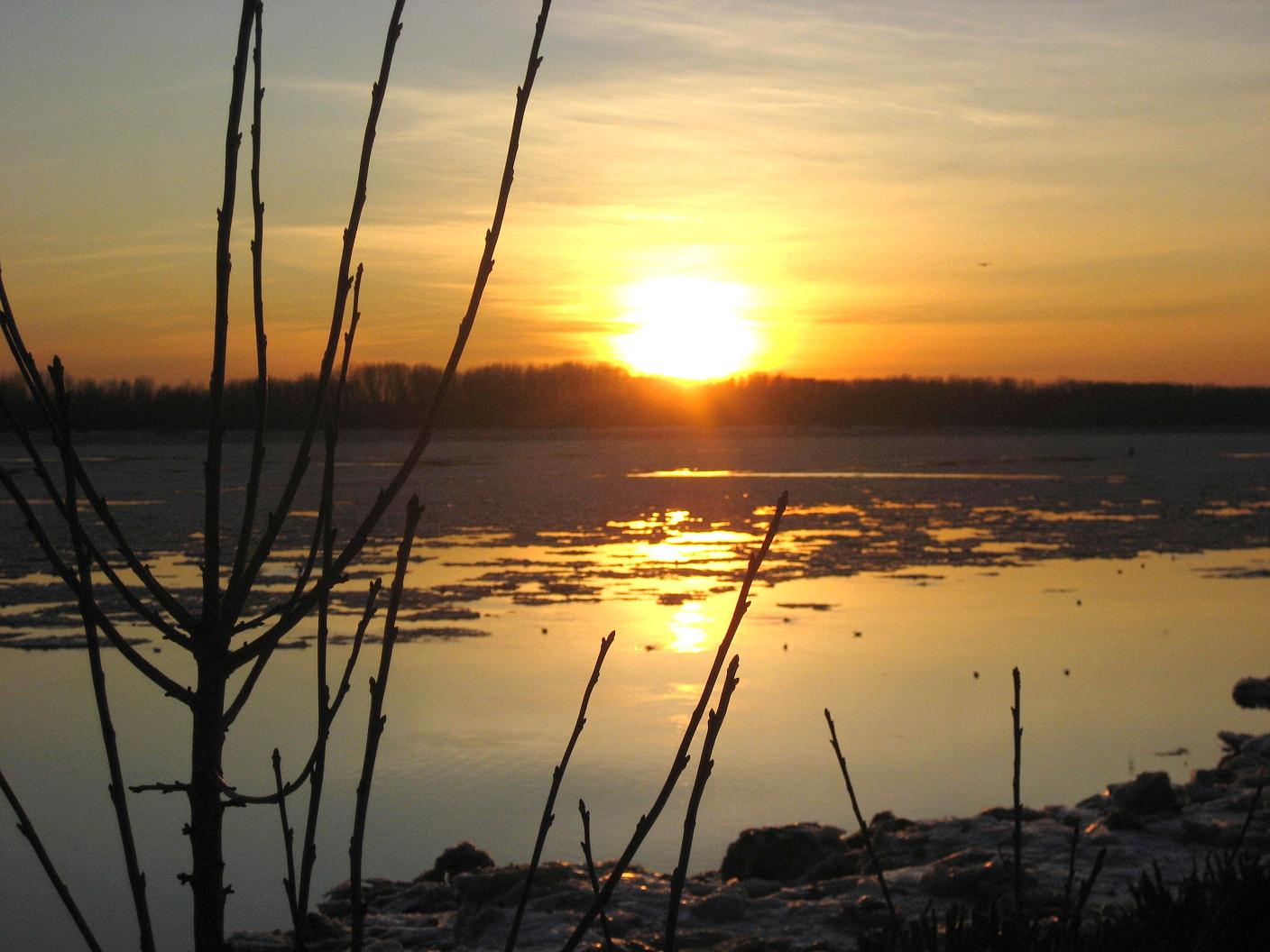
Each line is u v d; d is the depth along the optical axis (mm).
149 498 50375
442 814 10617
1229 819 8547
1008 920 4086
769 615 21031
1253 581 25297
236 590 1896
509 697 14867
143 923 1889
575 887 7430
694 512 43844
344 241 1954
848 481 62438
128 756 12656
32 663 17438
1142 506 45406
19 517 41469
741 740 12867
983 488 56344
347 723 13750
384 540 34000
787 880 8422
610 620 20547
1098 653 17641
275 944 6918
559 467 78000
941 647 18016
